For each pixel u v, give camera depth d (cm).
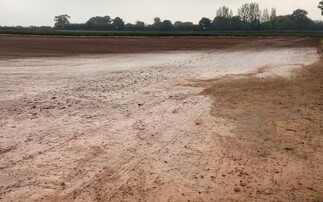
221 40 4634
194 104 890
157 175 488
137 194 436
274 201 429
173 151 574
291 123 738
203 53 2617
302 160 551
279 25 9644
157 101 920
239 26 9488
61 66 1666
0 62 1770
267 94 1021
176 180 475
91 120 734
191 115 787
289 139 643
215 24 9506
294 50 2872
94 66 1695
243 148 594
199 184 466
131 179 474
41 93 988
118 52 2653
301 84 1191
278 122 742
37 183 455
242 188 459
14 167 498
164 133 662
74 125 697
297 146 609
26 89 1044
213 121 742
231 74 1422
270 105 888
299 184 473
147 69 1594
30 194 428
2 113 766
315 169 520
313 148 602
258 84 1184
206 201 424
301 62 1912
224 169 512
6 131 646
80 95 973
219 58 2202
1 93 974
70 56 2231
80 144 593
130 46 3350
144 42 4012
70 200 417
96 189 445
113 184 459
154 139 628
